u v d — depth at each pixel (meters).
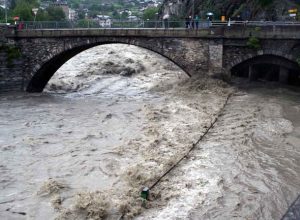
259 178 19.50
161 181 19.23
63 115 31.78
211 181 19.22
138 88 45.31
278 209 16.77
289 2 47.03
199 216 16.28
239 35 36.53
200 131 26.25
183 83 41.69
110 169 20.88
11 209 17.30
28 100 37.47
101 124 29.03
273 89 38.53
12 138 26.02
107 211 16.67
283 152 22.67
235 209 16.78
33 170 21.12
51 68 43.28
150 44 38.56
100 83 48.66
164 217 16.23
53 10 126.25
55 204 17.47
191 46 37.78
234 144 23.97
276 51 36.00
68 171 20.91
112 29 38.25
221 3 59.06
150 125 27.94
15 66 40.47
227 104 32.94
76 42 39.25
